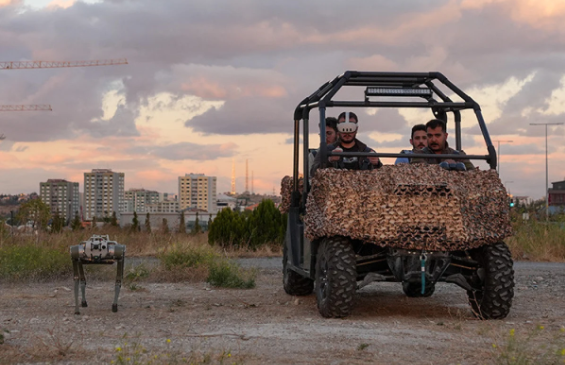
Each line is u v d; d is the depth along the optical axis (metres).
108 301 9.06
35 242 17.39
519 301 9.39
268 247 19.36
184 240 19.81
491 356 5.43
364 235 7.08
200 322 7.29
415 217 7.14
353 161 8.38
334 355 5.52
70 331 6.73
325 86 8.88
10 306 8.55
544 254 17.69
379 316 7.79
